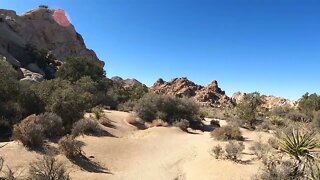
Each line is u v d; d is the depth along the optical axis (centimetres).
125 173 1582
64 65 5022
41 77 5250
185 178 1602
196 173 1636
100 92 4353
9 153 1457
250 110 3641
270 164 1308
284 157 1492
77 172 1408
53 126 1988
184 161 1934
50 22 9412
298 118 4559
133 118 3083
